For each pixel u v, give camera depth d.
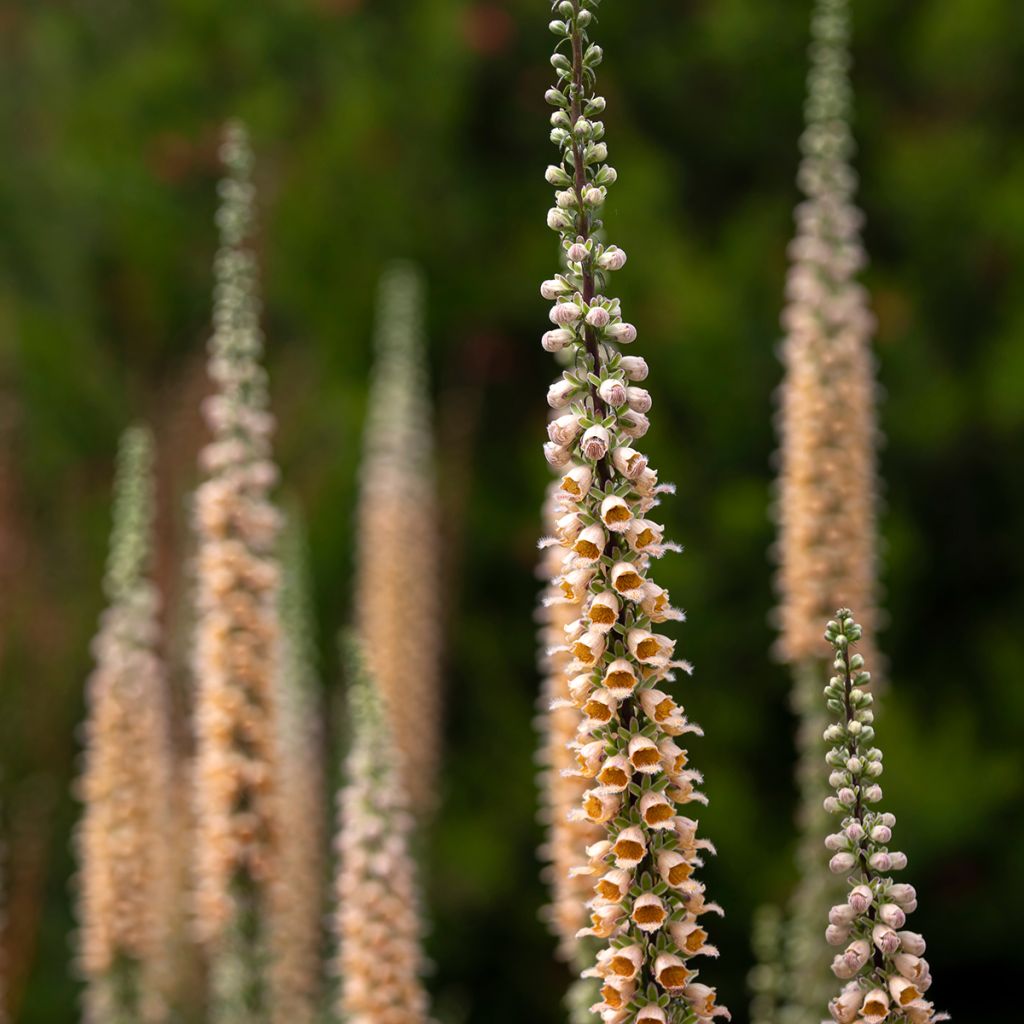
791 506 7.64
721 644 13.94
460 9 16.50
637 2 16.56
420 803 11.41
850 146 7.76
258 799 6.85
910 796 12.79
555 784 5.56
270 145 17.39
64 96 19.14
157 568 13.23
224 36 18.11
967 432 14.64
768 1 15.88
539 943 14.19
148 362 18.42
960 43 15.15
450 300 16.42
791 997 6.73
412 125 16.67
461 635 15.06
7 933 11.09
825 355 7.57
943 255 15.41
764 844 13.39
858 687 3.65
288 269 16.52
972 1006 14.36
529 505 15.58
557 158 16.86
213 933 7.05
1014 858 13.34
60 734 13.91
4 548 14.69
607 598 3.51
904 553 13.84
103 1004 7.48
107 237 18.62
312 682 9.34
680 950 3.65
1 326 17.17
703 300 14.49
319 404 16.20
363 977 5.54
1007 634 14.45
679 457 14.28
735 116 16.44
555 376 16.61
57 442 16.92
